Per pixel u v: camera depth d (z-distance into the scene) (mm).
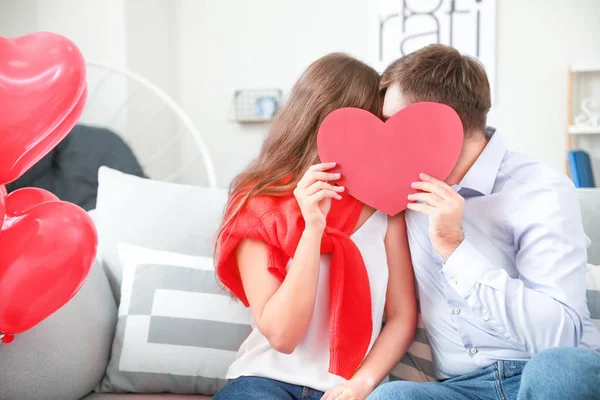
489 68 3865
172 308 1441
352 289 1199
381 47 3967
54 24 3361
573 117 3855
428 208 1113
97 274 1518
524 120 3883
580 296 1098
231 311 1447
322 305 1234
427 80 1191
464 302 1189
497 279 1087
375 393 1010
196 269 1485
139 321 1433
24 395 1250
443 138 1147
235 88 4094
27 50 991
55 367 1285
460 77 1193
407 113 1157
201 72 4117
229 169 4098
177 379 1421
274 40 4055
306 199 1146
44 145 1082
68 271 1083
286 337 1142
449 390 1127
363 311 1195
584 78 3830
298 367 1208
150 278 1473
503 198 1203
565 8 3807
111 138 2758
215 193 1625
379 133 1170
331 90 1277
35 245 1051
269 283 1199
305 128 1273
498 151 1240
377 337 1267
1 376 1225
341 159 1188
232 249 1239
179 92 4121
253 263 1224
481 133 1247
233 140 4102
